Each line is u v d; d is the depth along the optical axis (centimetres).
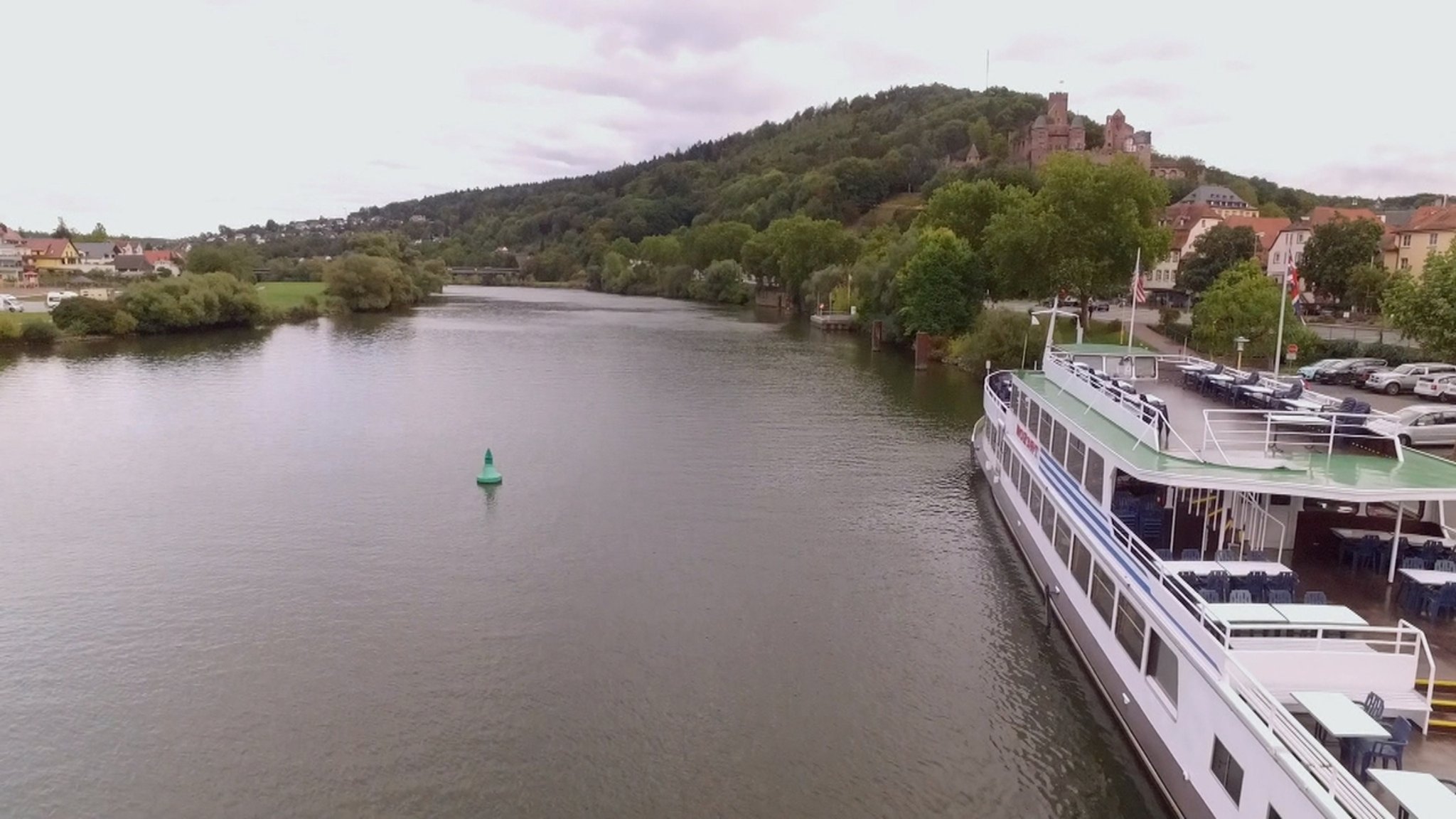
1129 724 2522
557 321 15762
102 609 3512
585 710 2816
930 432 6675
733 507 4834
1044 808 2367
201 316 12812
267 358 10344
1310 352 7894
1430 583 2258
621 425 6838
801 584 3791
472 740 2656
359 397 7862
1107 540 2786
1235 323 8081
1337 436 2670
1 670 3047
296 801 2384
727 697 2898
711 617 3478
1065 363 4169
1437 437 4984
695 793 2427
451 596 3659
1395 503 2725
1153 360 4409
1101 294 10594
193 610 3512
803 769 2530
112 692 2912
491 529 4453
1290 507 2678
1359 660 1939
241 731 2700
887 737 2677
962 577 3875
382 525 4503
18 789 2425
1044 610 3522
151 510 4700
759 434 6562
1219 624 2050
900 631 3353
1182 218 16425
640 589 3734
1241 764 1869
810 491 5125
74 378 8650
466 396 8000
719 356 10975
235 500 4862
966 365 9706
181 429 6531
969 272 10462
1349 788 1538
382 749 2616
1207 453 2716
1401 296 6469
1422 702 1917
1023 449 4128
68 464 5553
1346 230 11200
